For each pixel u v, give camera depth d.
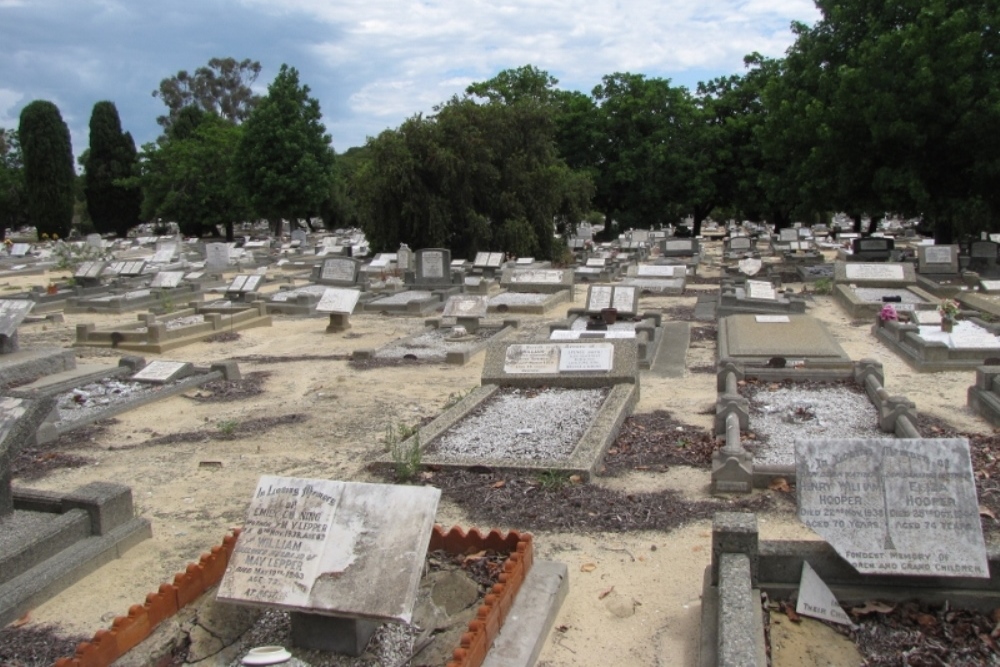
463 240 37.41
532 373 11.62
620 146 56.50
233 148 60.16
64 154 65.38
